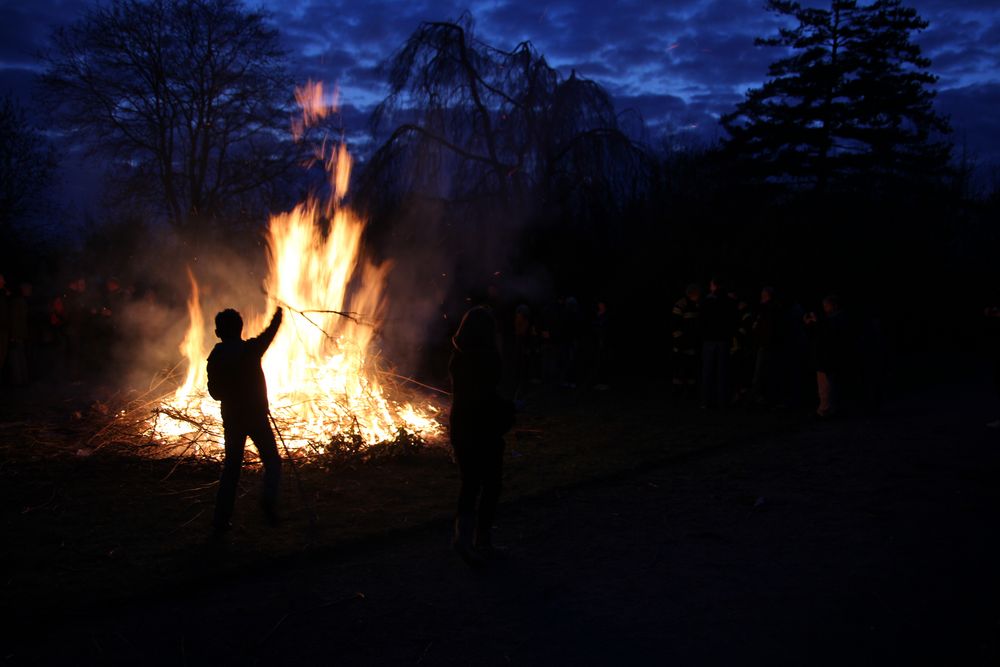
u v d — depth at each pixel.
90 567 4.57
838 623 3.84
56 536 5.14
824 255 16.97
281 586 4.38
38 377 13.67
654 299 16.58
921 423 9.91
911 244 19.98
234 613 4.00
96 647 3.59
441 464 7.44
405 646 3.63
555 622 3.89
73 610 3.94
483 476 4.77
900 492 6.39
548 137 17.62
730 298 11.11
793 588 4.32
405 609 4.06
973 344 24.52
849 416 10.59
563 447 8.33
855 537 5.21
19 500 6.01
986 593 4.17
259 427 5.41
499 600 4.18
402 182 17.73
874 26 30.45
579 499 6.28
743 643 3.63
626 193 18.20
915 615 3.91
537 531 5.42
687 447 8.30
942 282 22.47
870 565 4.66
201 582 4.36
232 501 5.29
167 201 26.16
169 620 3.90
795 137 31.09
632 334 16.67
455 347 5.00
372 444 7.98
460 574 4.57
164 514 5.70
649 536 5.30
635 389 13.52
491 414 4.80
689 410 11.05
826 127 31.39
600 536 5.30
